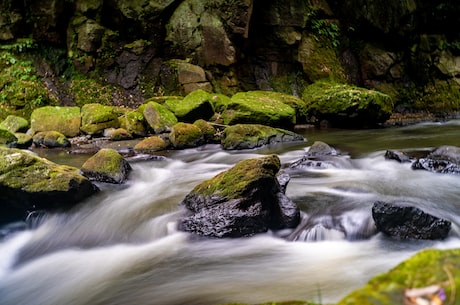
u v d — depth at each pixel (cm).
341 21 1694
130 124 1101
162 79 1398
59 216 555
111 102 1338
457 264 164
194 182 702
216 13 1409
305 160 780
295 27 1538
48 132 1031
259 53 1534
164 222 511
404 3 1650
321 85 1455
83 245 504
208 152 961
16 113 1205
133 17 1376
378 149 898
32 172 554
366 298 153
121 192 639
